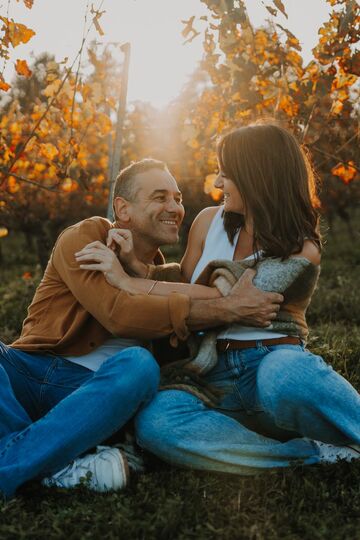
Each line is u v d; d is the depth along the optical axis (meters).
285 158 3.25
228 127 5.37
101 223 3.54
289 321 3.27
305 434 3.12
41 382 3.34
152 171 3.45
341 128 5.29
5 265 15.52
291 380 3.00
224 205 3.42
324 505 2.71
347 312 6.89
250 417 3.29
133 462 3.09
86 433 2.96
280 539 2.46
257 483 2.89
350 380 4.16
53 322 3.44
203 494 2.81
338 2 4.86
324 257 14.13
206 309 3.20
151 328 3.23
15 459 2.94
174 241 3.52
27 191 10.11
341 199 14.26
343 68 4.96
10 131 6.06
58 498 2.90
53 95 5.40
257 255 3.30
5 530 2.54
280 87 4.96
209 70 5.30
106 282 3.29
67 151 5.70
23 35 4.76
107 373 3.01
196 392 3.15
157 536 2.51
